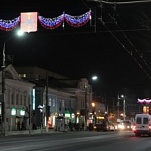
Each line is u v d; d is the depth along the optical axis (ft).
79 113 321.93
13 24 99.96
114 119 393.91
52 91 278.87
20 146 88.22
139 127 160.04
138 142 110.32
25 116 241.96
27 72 303.89
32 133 194.59
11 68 226.17
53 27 95.50
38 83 274.77
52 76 342.03
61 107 296.10
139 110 386.93
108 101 423.64
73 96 322.96
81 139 124.36
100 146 91.30
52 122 273.33
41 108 257.96
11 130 218.79
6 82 216.95
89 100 359.46
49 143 100.83
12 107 225.15
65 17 94.99
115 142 108.99
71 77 354.54
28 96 250.37
